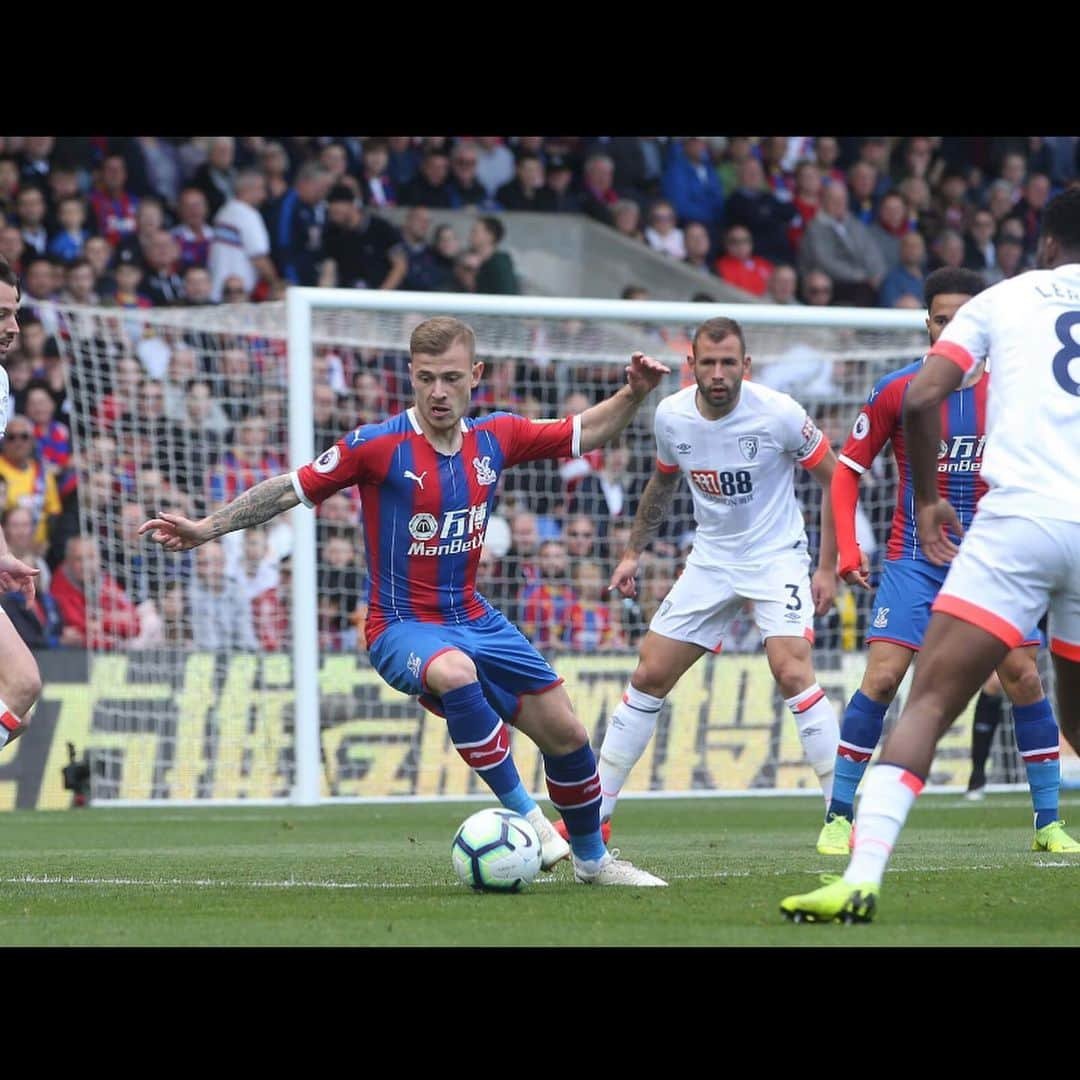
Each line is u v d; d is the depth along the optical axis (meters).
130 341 55.88
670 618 28.14
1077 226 17.00
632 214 68.25
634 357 21.56
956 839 30.64
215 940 15.78
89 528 52.97
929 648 16.27
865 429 27.28
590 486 54.38
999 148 74.19
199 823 38.88
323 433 55.34
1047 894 19.66
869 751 27.70
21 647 22.77
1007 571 15.99
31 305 51.62
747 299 68.94
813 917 16.38
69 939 16.02
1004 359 16.56
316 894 20.78
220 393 55.50
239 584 52.72
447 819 39.88
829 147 71.81
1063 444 16.25
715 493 28.23
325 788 48.84
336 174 62.50
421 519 21.45
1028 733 27.75
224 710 49.28
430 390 21.05
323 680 49.03
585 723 50.41
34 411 53.69
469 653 21.23
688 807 44.59
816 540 56.31
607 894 20.23
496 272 63.44
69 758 47.72
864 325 44.94
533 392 56.81
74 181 58.72
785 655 28.58
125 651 48.81
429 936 15.91
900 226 71.69
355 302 44.28
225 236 60.53
